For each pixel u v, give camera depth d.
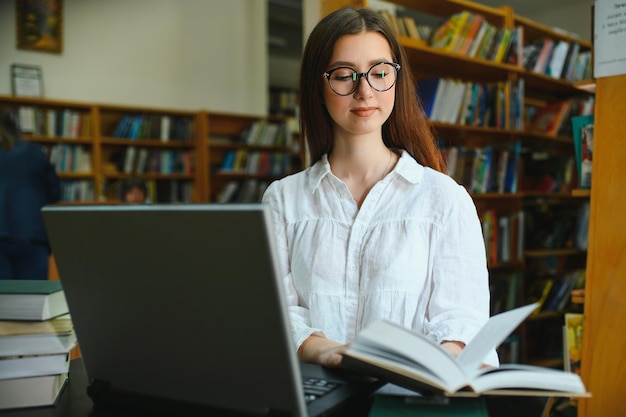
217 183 6.85
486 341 0.81
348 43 1.11
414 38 3.40
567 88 4.46
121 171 6.11
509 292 3.79
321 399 0.79
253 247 0.65
